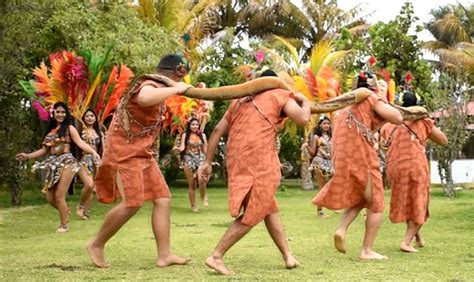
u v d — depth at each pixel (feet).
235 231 16.83
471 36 116.67
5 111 41.96
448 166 48.70
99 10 49.03
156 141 18.72
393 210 21.75
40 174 57.16
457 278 16.05
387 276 16.34
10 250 21.67
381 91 20.52
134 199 17.90
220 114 63.21
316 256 20.01
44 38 46.52
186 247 22.17
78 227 30.09
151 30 48.57
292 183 75.25
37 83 39.04
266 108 17.28
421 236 23.62
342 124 19.92
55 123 28.60
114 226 17.98
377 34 65.41
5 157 41.24
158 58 45.39
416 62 64.75
